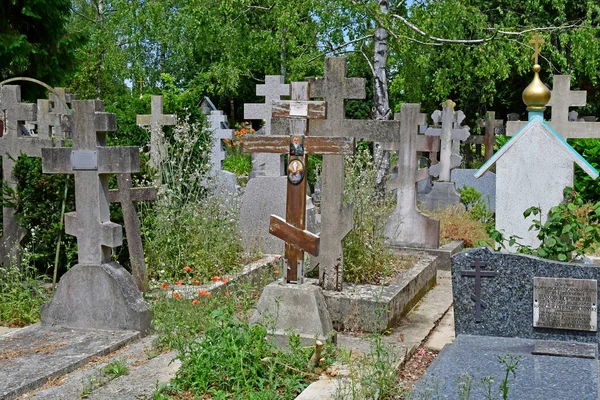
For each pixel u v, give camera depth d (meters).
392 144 10.57
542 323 5.59
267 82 10.81
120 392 4.84
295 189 6.14
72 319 6.57
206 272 7.81
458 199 14.15
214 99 36.53
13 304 7.13
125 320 6.42
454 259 5.81
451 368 4.80
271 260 8.97
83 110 6.44
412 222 10.55
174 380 4.91
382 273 7.92
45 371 5.26
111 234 6.46
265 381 4.91
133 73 29.53
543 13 23.66
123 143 11.99
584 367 4.78
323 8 16.39
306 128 6.29
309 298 5.83
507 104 27.27
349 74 23.92
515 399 4.16
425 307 8.00
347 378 5.08
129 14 26.48
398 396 4.92
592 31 16.42
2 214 8.65
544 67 23.00
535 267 5.61
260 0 20.59
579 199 7.15
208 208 8.90
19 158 8.39
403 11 17.02
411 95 19.41
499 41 16.30
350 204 7.00
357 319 6.78
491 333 5.76
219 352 5.05
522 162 8.70
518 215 8.77
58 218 8.05
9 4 17.81
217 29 20.81
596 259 9.73
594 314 5.46
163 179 10.33
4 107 8.54
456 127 15.32
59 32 18.86
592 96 26.16
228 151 21.05
